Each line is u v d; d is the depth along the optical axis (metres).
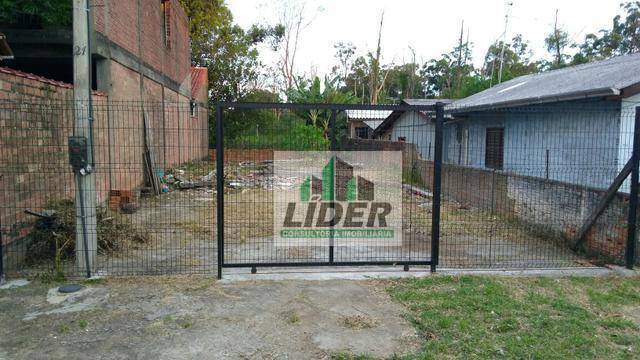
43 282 5.10
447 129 14.20
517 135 10.45
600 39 34.44
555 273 5.75
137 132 11.75
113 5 10.19
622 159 7.52
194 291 4.91
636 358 3.60
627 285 5.29
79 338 3.81
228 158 10.36
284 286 5.11
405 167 13.62
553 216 7.72
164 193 12.18
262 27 40.28
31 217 6.05
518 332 3.99
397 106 5.41
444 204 11.18
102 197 9.18
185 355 3.56
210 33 30.33
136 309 4.41
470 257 6.66
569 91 8.04
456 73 43.78
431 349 3.68
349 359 3.52
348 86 51.06
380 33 39.75
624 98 7.45
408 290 5.00
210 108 28.22
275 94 34.94
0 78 5.45
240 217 9.34
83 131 5.34
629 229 5.96
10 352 3.57
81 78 5.29
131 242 6.89
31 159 6.14
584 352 3.66
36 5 9.05
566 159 8.77
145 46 12.95
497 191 9.59
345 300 4.72
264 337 3.87
